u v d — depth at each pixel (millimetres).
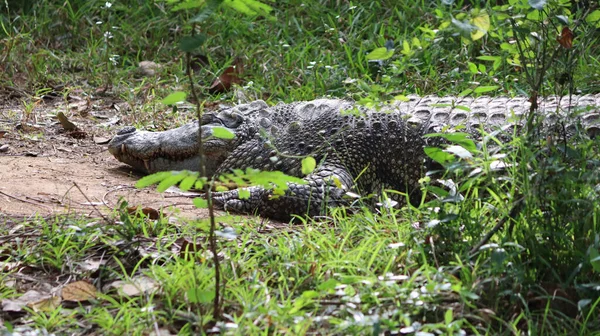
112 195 10070
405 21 16688
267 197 9938
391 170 10539
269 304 6395
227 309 6547
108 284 7164
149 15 18250
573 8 11188
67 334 6320
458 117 10508
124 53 17203
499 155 7250
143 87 15211
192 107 14266
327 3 18016
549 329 6336
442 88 14359
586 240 6930
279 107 11297
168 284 6793
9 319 6652
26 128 12938
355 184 10016
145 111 14023
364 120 10602
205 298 6301
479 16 6777
